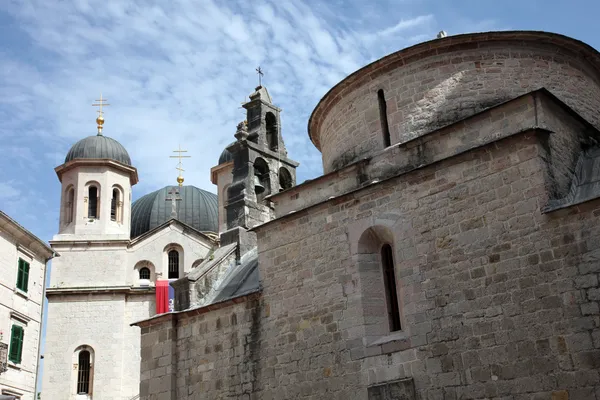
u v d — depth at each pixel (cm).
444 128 1961
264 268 2220
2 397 3409
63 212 5269
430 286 1803
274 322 2128
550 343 1568
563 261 1599
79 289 4884
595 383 1484
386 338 1867
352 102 2303
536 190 1689
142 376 2409
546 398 1543
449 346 1723
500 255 1703
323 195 2195
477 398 1644
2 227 3797
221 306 2291
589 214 1590
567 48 2189
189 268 5250
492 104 2072
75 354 4750
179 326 2402
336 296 1997
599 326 1511
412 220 1894
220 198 5878
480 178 1795
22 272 3978
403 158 2044
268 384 2078
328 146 2412
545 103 1827
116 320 4850
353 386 1877
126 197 5425
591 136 2002
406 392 1756
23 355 3878
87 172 5322
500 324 1655
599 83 2353
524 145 1742
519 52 2145
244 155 2909
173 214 5941
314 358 1991
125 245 5131
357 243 1995
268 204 2906
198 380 2273
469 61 2138
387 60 2191
